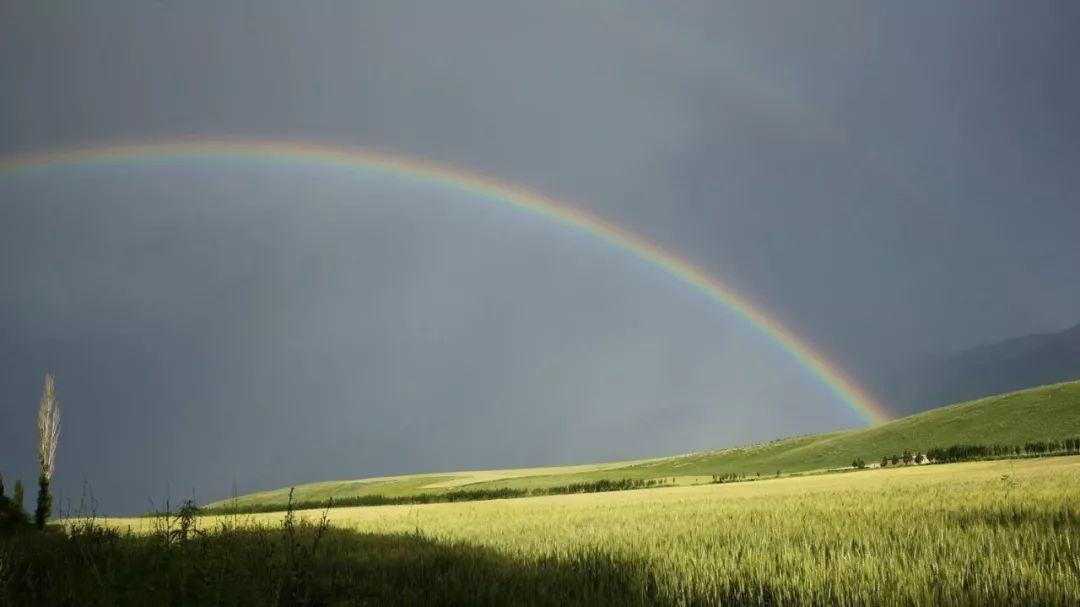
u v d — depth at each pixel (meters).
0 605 8.35
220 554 10.35
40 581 9.49
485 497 138.88
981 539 12.42
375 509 57.25
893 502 23.12
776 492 44.41
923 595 8.39
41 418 23.81
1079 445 122.19
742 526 17.27
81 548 11.33
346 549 14.41
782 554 11.42
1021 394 168.25
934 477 52.25
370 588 9.41
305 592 8.45
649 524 19.59
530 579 9.90
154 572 9.30
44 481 22.84
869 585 8.93
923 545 11.98
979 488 28.66
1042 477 36.34
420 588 9.36
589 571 10.82
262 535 14.17
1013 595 8.38
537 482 192.62
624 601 8.62
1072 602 8.05
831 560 10.60
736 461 191.38
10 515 20.86
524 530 19.33
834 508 22.03
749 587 9.28
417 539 16.72
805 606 8.39
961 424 158.50
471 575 10.34
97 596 8.43
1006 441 137.38
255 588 8.38
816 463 161.50
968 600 8.28
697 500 37.56
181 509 11.14
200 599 8.05
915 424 171.88
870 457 154.00
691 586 9.24
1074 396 152.75
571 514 27.69
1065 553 10.37
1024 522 14.75
